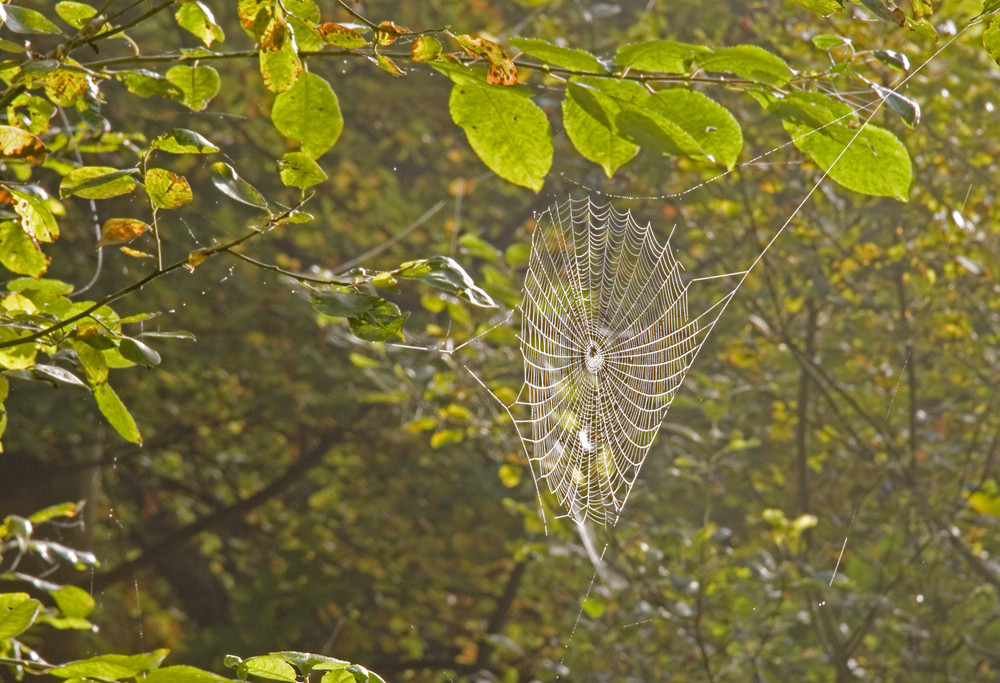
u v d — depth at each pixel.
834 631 11.91
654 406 9.09
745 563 10.84
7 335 3.52
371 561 16.25
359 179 15.05
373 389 14.94
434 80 16.41
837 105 3.52
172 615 17.98
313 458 16.53
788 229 13.36
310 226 14.61
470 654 17.09
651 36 12.84
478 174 16.27
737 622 10.88
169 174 3.08
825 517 14.69
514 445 10.37
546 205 15.70
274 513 17.67
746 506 15.88
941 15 10.05
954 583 13.16
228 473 17.67
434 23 14.82
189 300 13.94
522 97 3.46
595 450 8.16
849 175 3.68
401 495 17.12
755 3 13.71
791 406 14.61
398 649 18.69
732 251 13.91
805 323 16.16
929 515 12.25
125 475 17.70
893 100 3.40
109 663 3.02
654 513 15.20
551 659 15.77
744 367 14.20
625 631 11.00
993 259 11.20
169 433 16.41
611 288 9.13
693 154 3.54
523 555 11.26
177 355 14.30
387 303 3.15
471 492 16.58
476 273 16.53
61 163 5.27
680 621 10.85
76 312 3.78
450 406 9.78
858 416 14.84
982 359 13.34
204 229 13.32
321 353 15.33
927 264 12.88
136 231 3.09
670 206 13.77
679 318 9.37
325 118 3.61
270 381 15.70
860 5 3.15
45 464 12.09
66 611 4.95
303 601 15.99
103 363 3.37
